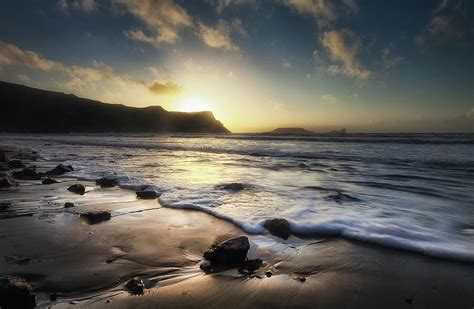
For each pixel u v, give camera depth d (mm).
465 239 5258
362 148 29609
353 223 6113
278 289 3525
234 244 4324
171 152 26391
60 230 5453
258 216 6555
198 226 5887
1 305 2812
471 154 22297
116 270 3895
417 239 5219
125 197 8383
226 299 3281
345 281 3754
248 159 20281
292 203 7895
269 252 4695
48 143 42125
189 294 3359
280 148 30625
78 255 4352
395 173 13992
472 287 3598
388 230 5695
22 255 4316
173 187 9852
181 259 4309
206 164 17266
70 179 11438
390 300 3322
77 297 3217
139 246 4762
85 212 6730
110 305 3084
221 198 8320
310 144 37406
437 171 14625
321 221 6203
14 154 22516
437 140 41156
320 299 3320
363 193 9523
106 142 44750
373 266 4207
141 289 3396
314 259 4441
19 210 6840
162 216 6555
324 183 11312
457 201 8469
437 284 3688
